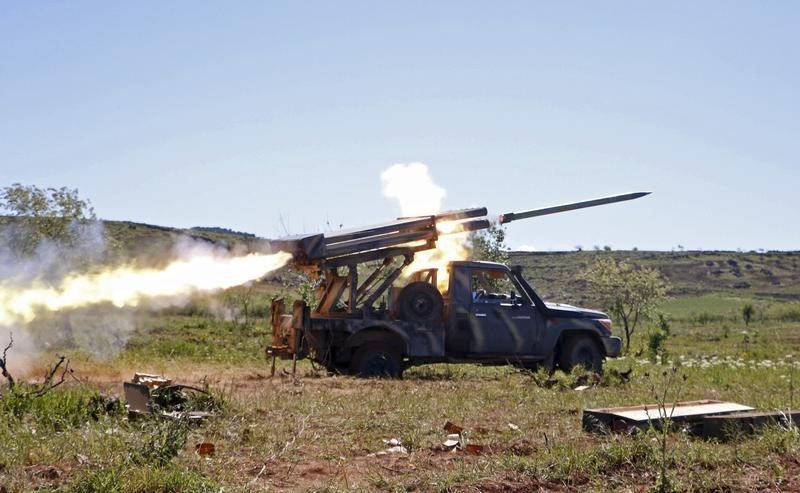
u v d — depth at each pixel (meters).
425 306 15.66
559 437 8.46
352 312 15.46
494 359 16.19
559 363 16.91
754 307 83.19
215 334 27.16
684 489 6.39
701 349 34.56
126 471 6.25
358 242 15.34
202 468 6.70
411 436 8.31
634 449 7.21
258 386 12.96
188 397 9.22
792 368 19.31
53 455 6.88
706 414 8.85
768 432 8.02
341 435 8.49
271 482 6.56
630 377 15.20
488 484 6.48
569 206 17.23
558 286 93.75
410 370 16.80
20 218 21.44
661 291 40.31
